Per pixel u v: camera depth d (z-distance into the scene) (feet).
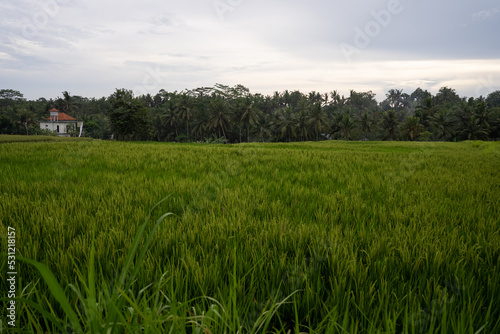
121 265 8.00
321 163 37.45
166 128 310.86
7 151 42.32
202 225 11.63
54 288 3.77
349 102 573.33
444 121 269.23
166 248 9.31
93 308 4.31
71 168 28.48
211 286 7.36
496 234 11.15
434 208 15.20
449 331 6.02
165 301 6.73
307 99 499.92
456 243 9.97
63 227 10.87
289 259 8.82
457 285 7.36
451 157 52.37
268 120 307.78
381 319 6.21
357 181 24.39
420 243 9.82
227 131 315.58
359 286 7.38
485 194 19.35
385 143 150.41
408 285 7.58
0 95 418.92
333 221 12.98
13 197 14.78
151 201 15.38
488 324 6.18
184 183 20.31
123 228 11.16
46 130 276.00
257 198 17.02
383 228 12.07
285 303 6.83
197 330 5.13
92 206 14.47
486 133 248.73
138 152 46.50
